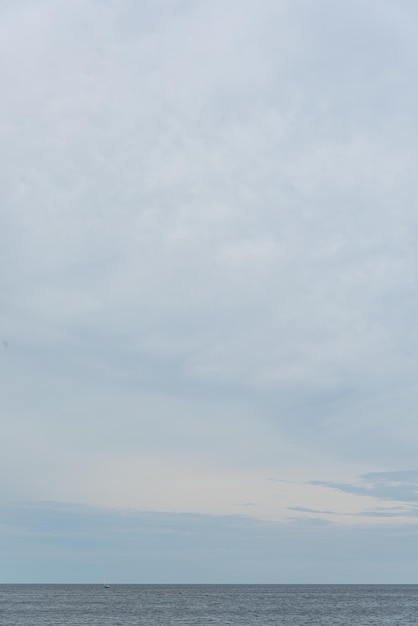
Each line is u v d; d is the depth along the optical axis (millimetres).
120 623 127188
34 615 148125
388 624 124875
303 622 129750
